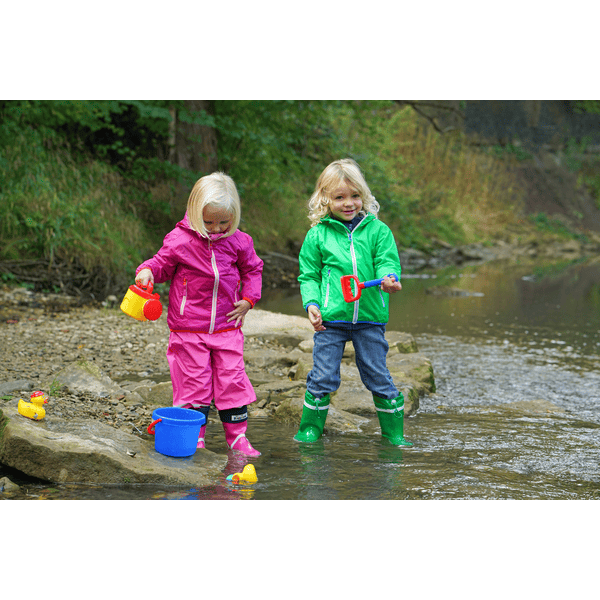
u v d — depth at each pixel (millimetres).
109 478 2971
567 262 18562
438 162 22109
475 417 4277
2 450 2982
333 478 3123
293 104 12195
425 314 8656
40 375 4586
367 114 16625
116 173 10938
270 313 6980
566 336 7273
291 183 14883
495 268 16125
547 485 3088
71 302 7719
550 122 28500
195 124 11414
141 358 5402
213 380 3549
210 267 3422
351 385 4668
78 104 9648
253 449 3492
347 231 3742
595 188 27859
